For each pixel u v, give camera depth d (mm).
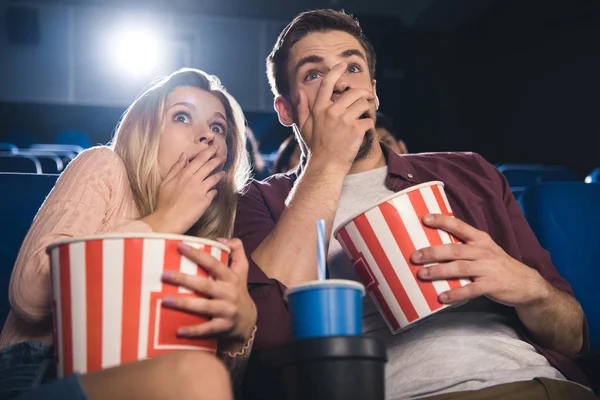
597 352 1452
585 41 6402
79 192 1089
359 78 1328
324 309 772
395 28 8086
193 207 1112
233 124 1380
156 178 1215
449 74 8195
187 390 733
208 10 7945
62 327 820
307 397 741
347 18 1373
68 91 7742
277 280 1091
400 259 958
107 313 804
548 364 1154
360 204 1270
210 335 859
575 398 1080
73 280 812
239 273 923
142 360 761
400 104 8227
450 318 1155
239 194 1362
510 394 1052
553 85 6852
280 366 779
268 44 8273
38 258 971
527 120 7262
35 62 7664
